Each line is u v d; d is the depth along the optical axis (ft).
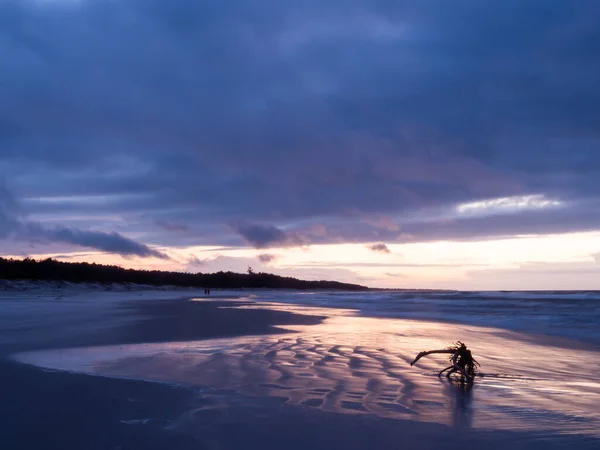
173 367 31.17
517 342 48.93
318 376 28.55
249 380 27.30
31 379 27.14
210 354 36.50
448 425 19.86
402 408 22.16
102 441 17.48
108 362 33.01
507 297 211.00
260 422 19.71
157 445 17.13
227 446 17.15
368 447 17.35
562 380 29.48
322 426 19.38
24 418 20.01
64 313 78.48
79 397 23.25
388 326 64.69
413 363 32.53
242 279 412.77
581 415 21.44
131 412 20.89
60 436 17.98
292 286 466.70
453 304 142.92
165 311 87.10
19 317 70.08
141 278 296.92
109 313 79.82
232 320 68.74
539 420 20.65
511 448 17.46
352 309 116.16
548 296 224.53
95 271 249.96
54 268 221.46
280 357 35.24
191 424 19.38
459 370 28.48
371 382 27.17
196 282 360.48
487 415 21.30
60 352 37.65
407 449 17.25
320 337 48.49
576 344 47.73
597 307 116.47
